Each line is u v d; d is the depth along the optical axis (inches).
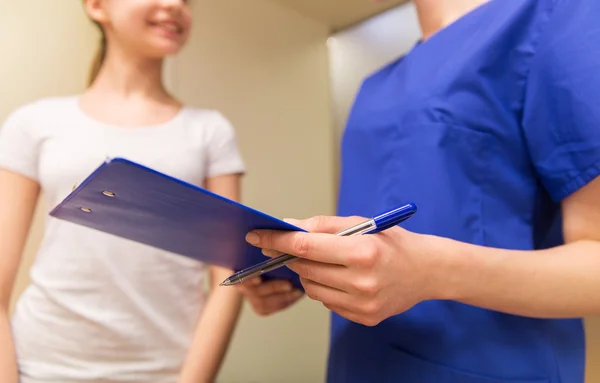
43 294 25.2
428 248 15.0
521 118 19.0
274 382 47.6
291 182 52.2
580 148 16.1
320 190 54.8
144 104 29.2
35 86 38.8
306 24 57.2
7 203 26.0
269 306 25.9
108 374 24.3
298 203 52.5
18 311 25.9
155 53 28.4
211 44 47.7
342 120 56.6
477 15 21.0
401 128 21.0
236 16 50.4
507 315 17.9
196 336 26.1
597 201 15.9
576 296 15.4
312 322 51.6
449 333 18.1
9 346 24.3
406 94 21.6
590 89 15.8
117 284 25.2
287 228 14.2
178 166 27.2
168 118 29.1
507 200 19.3
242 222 14.2
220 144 29.9
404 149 20.5
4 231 25.5
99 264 25.2
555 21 17.7
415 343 18.7
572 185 16.5
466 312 18.1
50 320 24.7
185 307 27.1
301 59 55.9
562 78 16.6
